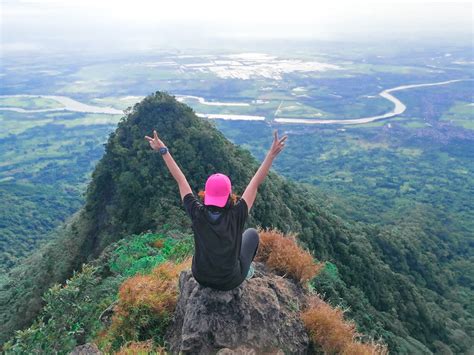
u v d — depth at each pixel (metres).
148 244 15.64
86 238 29.91
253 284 6.10
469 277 61.75
